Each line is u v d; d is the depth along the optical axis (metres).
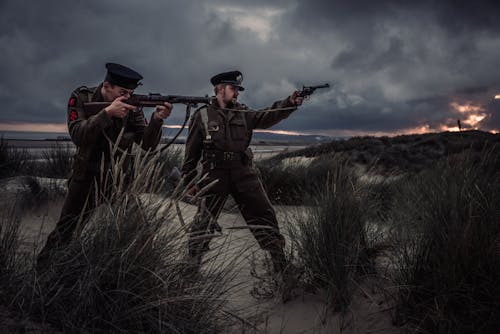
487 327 2.11
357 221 2.96
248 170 3.23
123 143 2.62
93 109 2.54
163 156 5.77
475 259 2.32
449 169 3.68
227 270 2.55
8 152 5.94
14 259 2.15
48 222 3.79
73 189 2.55
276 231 3.05
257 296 2.79
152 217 2.16
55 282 1.98
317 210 3.02
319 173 6.26
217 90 3.29
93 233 2.13
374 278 2.79
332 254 2.62
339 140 17.91
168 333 2.00
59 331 1.81
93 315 1.88
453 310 2.25
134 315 1.93
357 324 2.40
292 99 3.14
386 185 5.73
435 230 2.60
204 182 3.15
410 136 17.73
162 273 2.12
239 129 3.21
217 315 2.37
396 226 3.36
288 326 2.44
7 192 3.95
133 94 2.63
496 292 2.17
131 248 2.04
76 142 2.49
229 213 5.09
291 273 2.78
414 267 2.50
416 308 2.33
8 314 1.80
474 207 2.69
